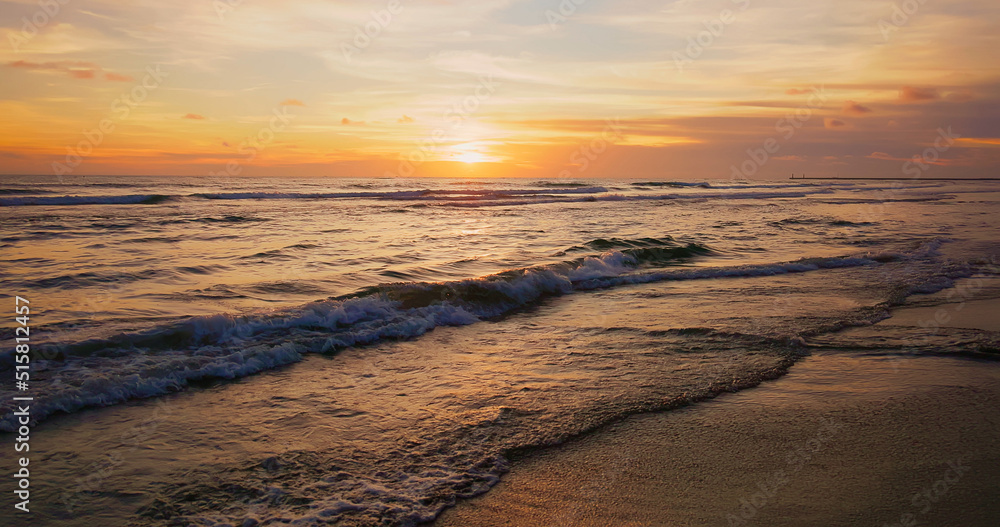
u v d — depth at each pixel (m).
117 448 3.73
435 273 10.53
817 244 15.20
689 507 3.05
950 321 6.97
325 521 2.93
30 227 18.14
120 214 23.62
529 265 11.45
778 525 2.84
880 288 9.16
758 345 6.09
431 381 5.11
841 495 3.12
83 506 3.04
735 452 3.68
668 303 8.34
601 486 3.28
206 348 5.78
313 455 3.66
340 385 5.01
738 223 21.70
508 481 3.36
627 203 36.41
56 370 4.98
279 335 6.31
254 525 2.89
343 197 39.69
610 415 4.32
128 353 5.52
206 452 3.69
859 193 55.56
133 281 9.42
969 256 12.54
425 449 3.77
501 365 5.57
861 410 4.31
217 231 17.78
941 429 3.94
